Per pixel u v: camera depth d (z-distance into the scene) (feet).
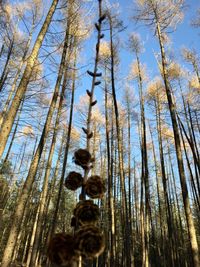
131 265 34.45
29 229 60.39
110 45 40.19
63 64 25.99
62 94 31.48
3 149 14.94
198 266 19.15
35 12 37.91
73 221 5.46
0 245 54.08
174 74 43.11
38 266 36.68
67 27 26.30
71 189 5.73
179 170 22.89
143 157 41.47
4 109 32.09
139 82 44.34
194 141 43.80
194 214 73.00
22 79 17.03
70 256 4.70
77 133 49.98
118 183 62.44
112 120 46.93
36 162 20.80
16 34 36.88
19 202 18.85
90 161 5.93
